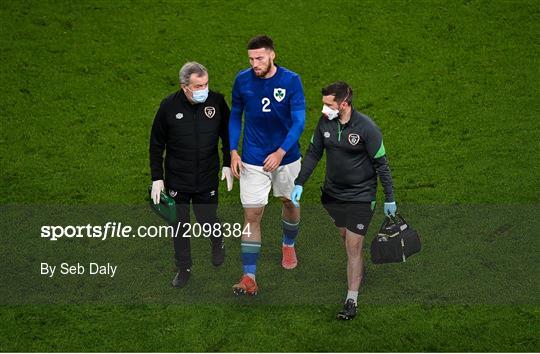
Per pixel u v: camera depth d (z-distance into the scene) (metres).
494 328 23.47
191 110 23.84
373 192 23.58
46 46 38.31
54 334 23.41
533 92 35.34
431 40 38.53
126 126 33.94
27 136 33.25
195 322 23.91
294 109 23.91
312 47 38.22
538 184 30.05
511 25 39.28
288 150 23.97
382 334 23.33
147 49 38.22
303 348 22.83
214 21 39.88
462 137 32.91
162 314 24.25
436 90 35.66
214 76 36.62
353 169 23.16
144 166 31.75
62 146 32.75
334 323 23.78
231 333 23.45
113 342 23.11
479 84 35.94
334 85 22.39
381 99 35.22
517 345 22.81
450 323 23.70
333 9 40.47
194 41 38.66
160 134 24.16
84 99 35.44
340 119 22.80
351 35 38.91
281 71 23.81
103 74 36.81
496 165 31.20
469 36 38.72
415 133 33.22
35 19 39.84
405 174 30.92
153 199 24.28
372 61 37.44
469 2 40.59
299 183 23.84
